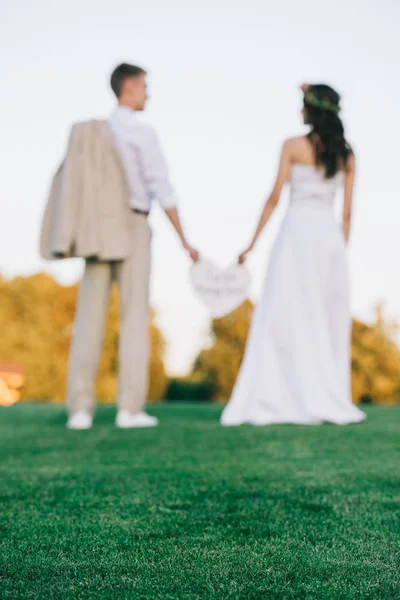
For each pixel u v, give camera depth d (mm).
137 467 2680
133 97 4824
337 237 4824
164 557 1493
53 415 5371
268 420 4578
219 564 1445
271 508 1965
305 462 2771
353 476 2447
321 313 4742
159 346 23703
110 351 22438
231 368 24031
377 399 22047
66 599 1244
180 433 3865
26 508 1982
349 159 4859
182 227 4848
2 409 6043
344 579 1354
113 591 1285
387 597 1257
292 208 4871
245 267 4910
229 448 3205
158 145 4766
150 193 4793
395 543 1609
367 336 22344
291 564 1445
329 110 4750
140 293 4703
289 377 4668
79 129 4582
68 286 24812
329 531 1716
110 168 4570
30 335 23656
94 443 3439
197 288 4902
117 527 1757
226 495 2141
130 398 4590
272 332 4730
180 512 1920
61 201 4523
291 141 4828
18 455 3037
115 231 4539
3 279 24641
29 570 1407
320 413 4512
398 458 2875
